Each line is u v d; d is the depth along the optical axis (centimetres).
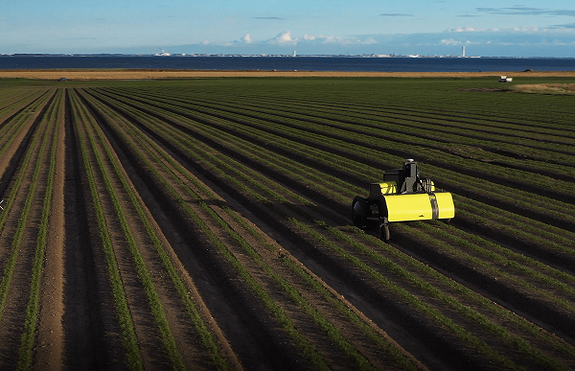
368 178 2169
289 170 2339
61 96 7138
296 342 895
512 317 974
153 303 1038
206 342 909
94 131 3672
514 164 2441
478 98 6184
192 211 1686
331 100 6119
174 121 4281
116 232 1477
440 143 3061
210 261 1284
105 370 838
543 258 1298
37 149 2934
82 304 1072
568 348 866
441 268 1249
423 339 923
